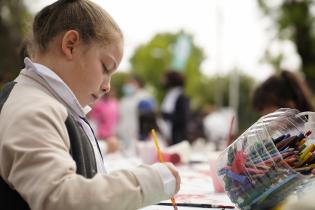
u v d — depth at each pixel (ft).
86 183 2.63
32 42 3.51
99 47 3.25
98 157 3.64
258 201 3.26
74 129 3.05
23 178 2.61
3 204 2.83
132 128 17.24
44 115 2.80
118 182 2.75
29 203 2.63
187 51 30.86
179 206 3.92
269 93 7.12
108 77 3.42
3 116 2.90
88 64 3.22
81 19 3.25
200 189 4.90
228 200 4.17
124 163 7.55
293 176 3.13
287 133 3.46
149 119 13.08
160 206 3.89
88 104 3.44
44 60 3.32
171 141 14.01
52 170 2.59
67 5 3.34
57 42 3.26
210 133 21.59
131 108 17.19
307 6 48.29
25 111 2.80
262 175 3.21
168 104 14.23
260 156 3.24
